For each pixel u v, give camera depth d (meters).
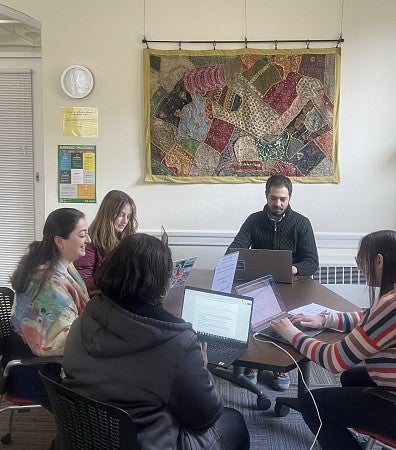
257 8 3.39
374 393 1.55
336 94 3.43
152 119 3.47
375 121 3.48
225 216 3.58
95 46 3.44
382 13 3.38
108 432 1.19
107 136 3.52
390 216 3.57
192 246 3.61
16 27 4.16
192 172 3.53
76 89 3.45
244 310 1.70
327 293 2.35
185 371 1.20
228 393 2.67
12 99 3.92
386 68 3.43
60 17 3.42
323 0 3.38
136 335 1.18
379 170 3.53
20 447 2.16
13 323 1.84
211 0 3.39
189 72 3.43
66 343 1.34
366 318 1.55
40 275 1.77
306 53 3.40
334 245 3.60
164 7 3.40
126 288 1.22
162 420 1.21
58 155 3.53
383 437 1.56
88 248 2.52
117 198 2.59
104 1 3.40
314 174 3.51
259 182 3.53
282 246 2.92
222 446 1.41
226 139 3.48
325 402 1.71
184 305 1.82
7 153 3.97
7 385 1.78
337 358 1.54
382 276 1.62
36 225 4.03
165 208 3.58
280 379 2.68
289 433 2.29
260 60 3.41
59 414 1.32
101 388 1.21
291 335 1.69
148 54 3.41
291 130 3.47
